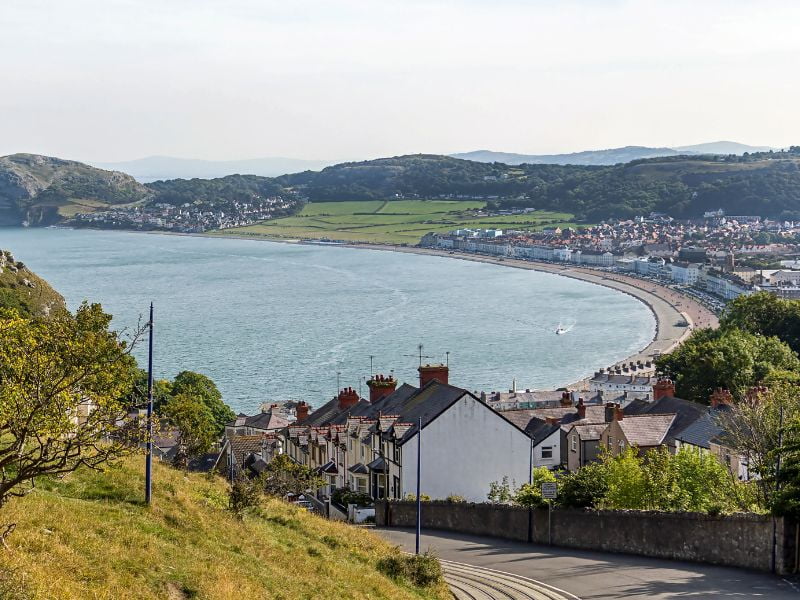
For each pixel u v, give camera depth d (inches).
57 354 1064.8
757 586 1760.6
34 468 1066.7
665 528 2128.4
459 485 3201.3
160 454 3762.3
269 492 2427.4
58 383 1042.7
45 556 1139.9
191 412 2918.3
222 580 1285.7
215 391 6038.4
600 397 6756.9
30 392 1035.9
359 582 1593.3
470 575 2017.7
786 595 1676.9
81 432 1097.4
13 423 1027.9
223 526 1596.9
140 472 1662.2
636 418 3934.5
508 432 3255.4
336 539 1873.8
